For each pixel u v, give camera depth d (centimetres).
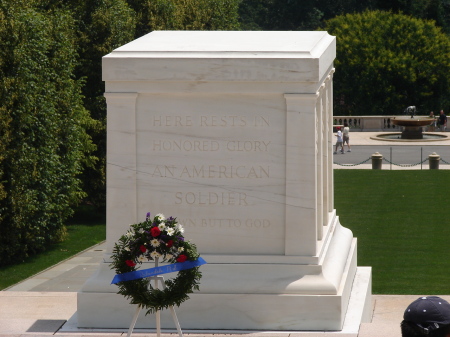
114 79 1341
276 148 1350
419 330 606
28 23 2686
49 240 2814
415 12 9250
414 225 3125
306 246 1353
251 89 1333
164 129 1361
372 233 2989
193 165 1366
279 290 1336
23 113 2525
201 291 1345
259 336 1299
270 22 11225
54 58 2930
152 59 1331
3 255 2520
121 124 1361
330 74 1619
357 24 7912
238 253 1372
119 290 1284
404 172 4534
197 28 5700
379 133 6562
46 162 2672
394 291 2131
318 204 1434
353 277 1631
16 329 1340
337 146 5588
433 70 7731
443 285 2205
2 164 2467
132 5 4147
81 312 1354
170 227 1189
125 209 1373
